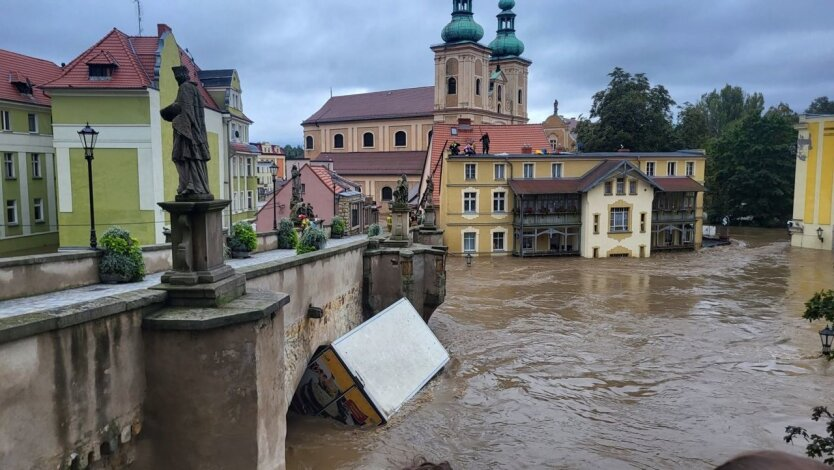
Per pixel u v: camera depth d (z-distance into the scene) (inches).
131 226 1357.0
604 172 2313.0
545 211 2347.4
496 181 2364.7
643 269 2066.9
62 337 307.4
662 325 1294.3
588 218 2324.1
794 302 1535.4
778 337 1198.9
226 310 377.7
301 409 760.3
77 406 318.3
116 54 1354.6
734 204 3400.6
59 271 584.1
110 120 1330.0
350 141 3973.9
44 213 1727.4
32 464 293.0
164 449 375.2
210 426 373.1
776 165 3289.9
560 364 1015.6
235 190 2033.7
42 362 296.7
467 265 2133.4
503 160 2352.4
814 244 2566.4
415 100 3816.4
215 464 377.4
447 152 2409.0
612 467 668.1
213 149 1604.3
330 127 4052.7
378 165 3673.7
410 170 3511.3
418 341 899.4
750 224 3479.3
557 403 844.6
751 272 2000.5
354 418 741.9
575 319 1347.2
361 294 935.0
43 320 293.9
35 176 1692.9
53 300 530.6
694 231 2539.4
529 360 1035.3
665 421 791.1
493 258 2327.8
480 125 2721.5
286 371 610.5
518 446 709.9
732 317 1371.8
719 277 1908.2
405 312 917.8
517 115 3757.4
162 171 1381.6
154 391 369.7
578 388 905.5
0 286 525.7
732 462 80.7
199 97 405.1
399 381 808.9
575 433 750.5
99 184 1348.4
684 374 976.3
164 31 1449.3
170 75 1443.2
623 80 3213.6
